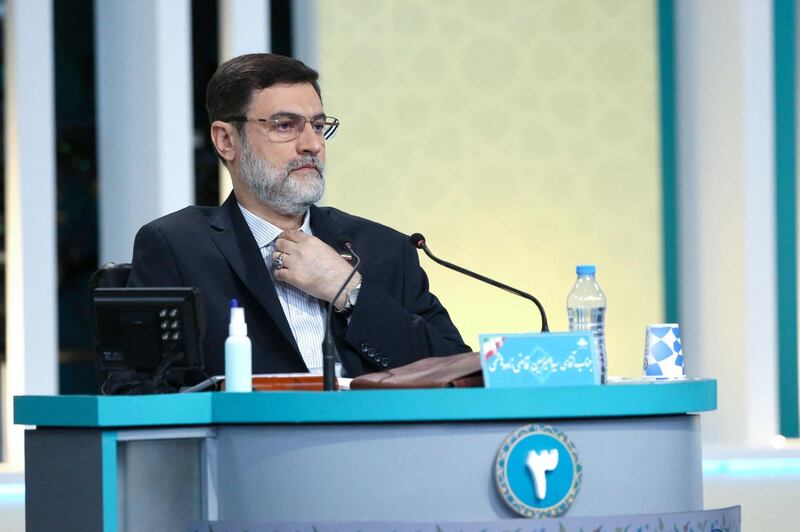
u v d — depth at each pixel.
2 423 14.99
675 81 16.62
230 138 7.64
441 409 5.41
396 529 5.38
